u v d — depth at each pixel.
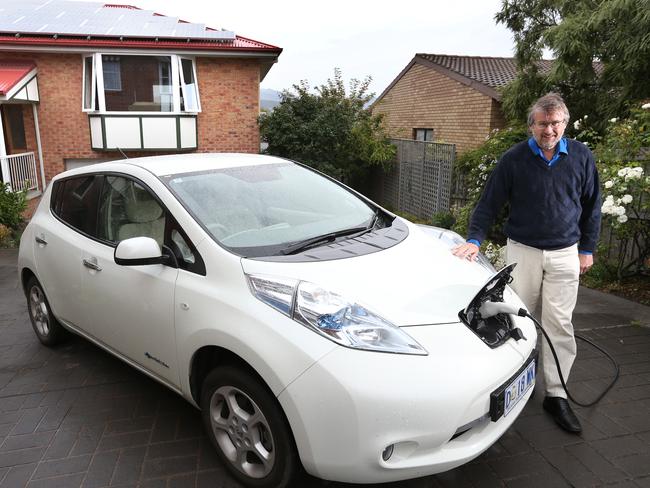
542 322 3.02
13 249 8.34
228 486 2.48
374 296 2.28
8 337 4.38
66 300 3.53
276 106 13.26
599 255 5.84
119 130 11.98
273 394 2.20
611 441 2.80
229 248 2.56
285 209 3.04
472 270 2.75
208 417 2.57
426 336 2.15
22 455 2.74
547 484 2.47
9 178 10.30
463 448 2.12
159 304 2.68
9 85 10.32
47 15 13.27
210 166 3.23
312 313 2.15
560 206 2.83
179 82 12.21
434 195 11.31
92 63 11.70
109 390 3.43
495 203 3.06
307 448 2.07
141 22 13.45
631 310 4.77
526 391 2.42
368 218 3.25
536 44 8.57
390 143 13.90
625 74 7.09
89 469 2.62
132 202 3.06
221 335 2.31
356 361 2.02
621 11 6.71
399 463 2.03
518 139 8.54
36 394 3.38
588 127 7.73
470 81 12.61
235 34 12.76
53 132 12.02
